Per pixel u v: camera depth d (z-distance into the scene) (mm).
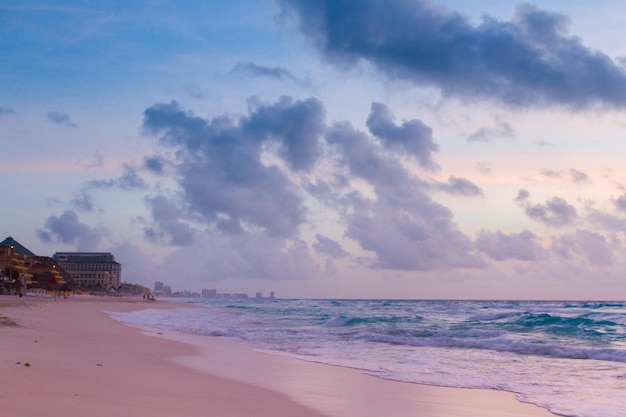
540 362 20109
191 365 16812
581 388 14562
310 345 26094
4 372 10758
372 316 59656
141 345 22000
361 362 19594
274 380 14555
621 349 23938
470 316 55375
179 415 8703
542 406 12086
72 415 7840
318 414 10250
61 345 18234
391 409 11266
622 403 12508
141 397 9984
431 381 15422
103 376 12000
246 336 30953
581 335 31531
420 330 33406
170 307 88375
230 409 9859
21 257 129250
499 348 24578
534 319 41625
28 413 7684
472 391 13930
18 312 33562
